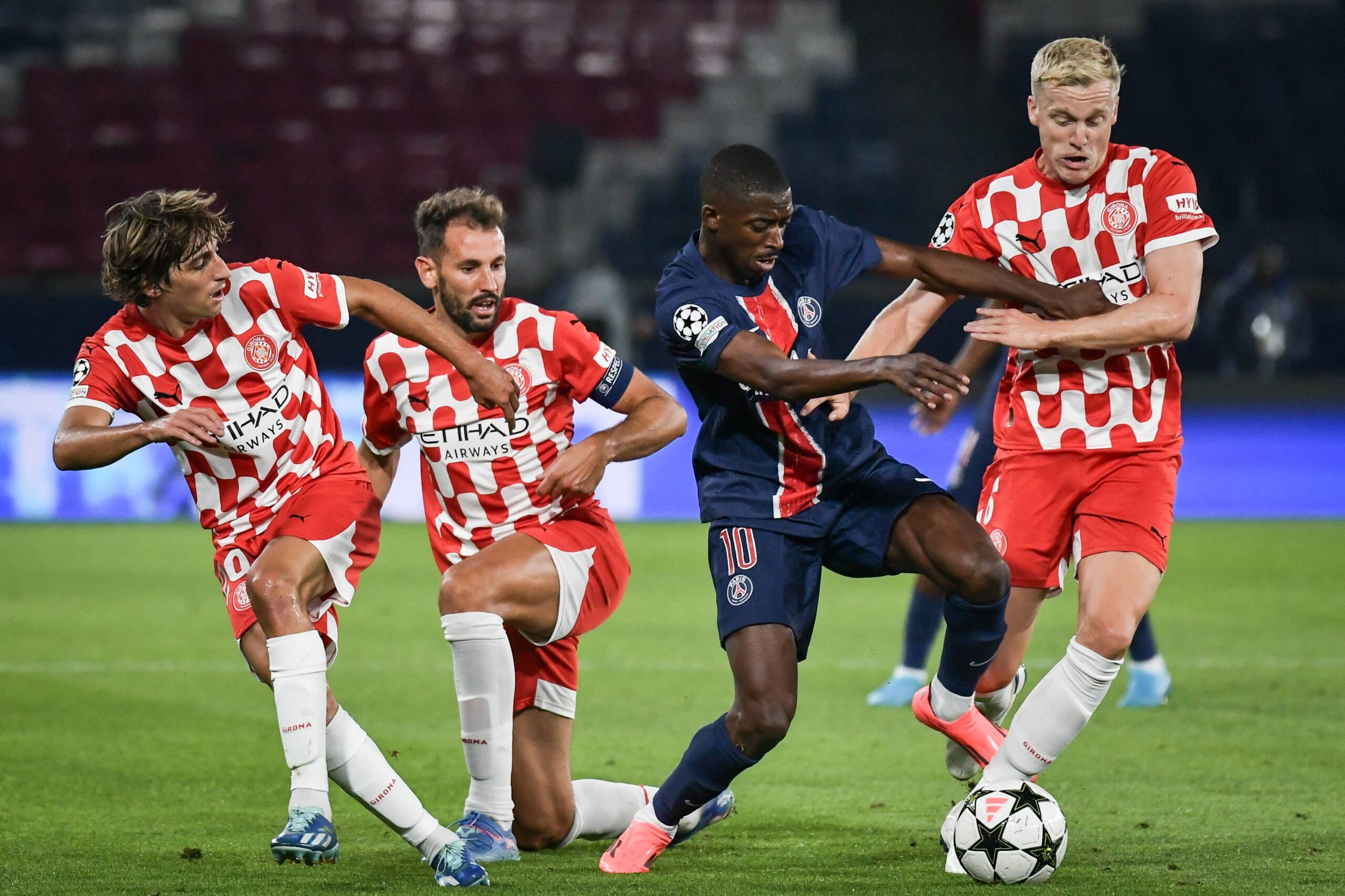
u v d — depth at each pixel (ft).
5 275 221.87
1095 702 48.11
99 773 64.54
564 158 218.59
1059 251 53.16
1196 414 181.57
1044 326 49.67
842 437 51.44
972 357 73.36
